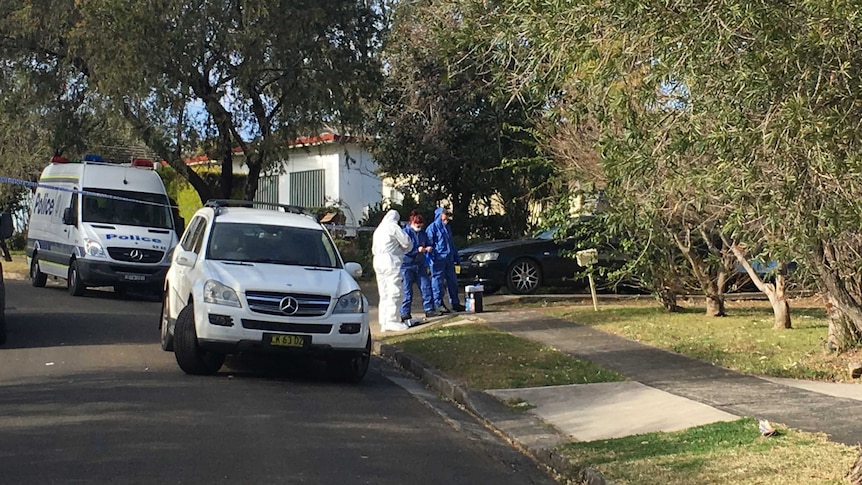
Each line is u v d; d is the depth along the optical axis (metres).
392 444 7.87
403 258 15.44
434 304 16.12
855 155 4.67
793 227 5.04
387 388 10.69
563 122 13.27
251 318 10.11
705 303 17.20
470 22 7.17
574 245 17.69
